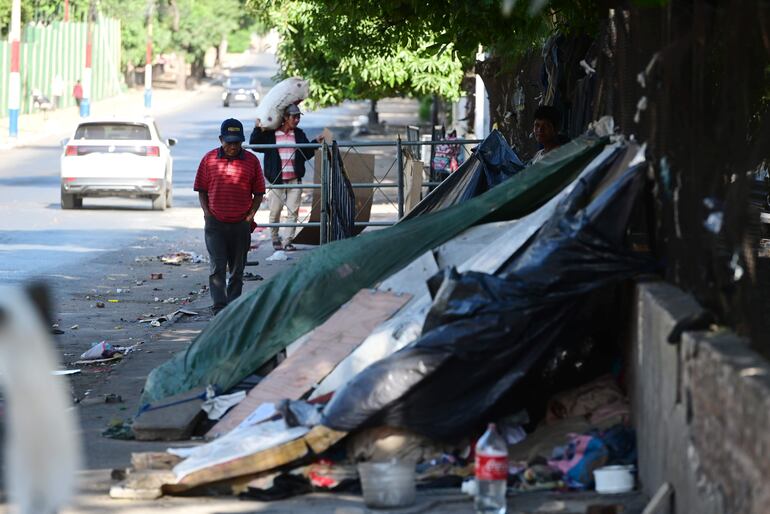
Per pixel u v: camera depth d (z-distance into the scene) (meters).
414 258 23.45
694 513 13.53
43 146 125.38
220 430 21.25
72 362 28.75
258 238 57.81
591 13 29.08
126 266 48.31
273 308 23.69
